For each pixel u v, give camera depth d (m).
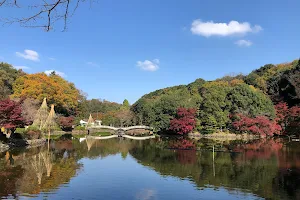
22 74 80.25
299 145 36.22
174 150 33.16
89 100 113.69
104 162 25.09
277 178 18.30
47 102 69.00
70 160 26.16
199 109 58.19
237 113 52.53
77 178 18.59
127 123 78.62
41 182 17.48
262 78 75.19
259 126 48.75
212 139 47.81
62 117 69.00
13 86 68.19
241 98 53.47
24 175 19.38
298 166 22.09
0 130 33.69
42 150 33.06
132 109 83.56
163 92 107.00
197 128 55.81
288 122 48.97
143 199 14.20
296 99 52.50
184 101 61.66
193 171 20.81
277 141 42.38
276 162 23.94
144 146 38.53
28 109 52.31
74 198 14.26
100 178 18.66
